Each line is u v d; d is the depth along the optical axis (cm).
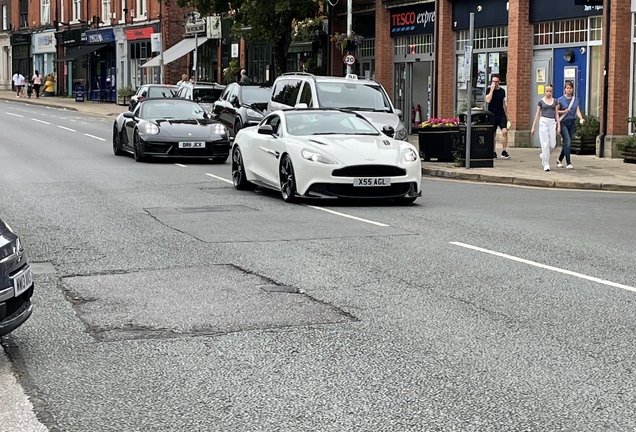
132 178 1816
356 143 1422
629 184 1705
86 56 6425
